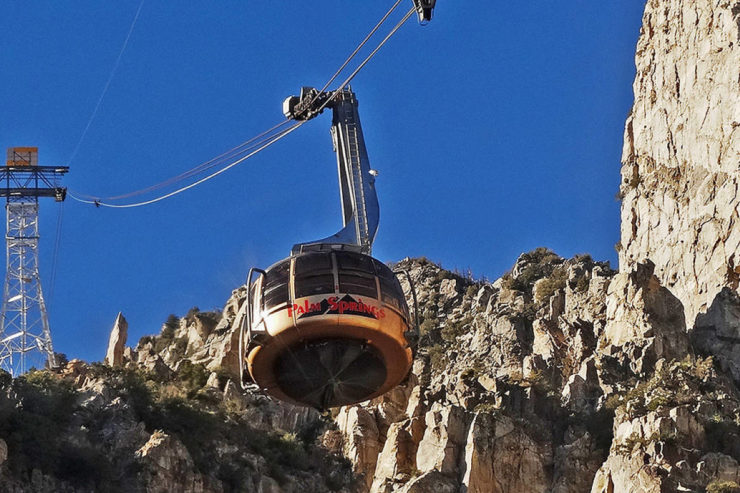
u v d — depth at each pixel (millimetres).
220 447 133375
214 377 150625
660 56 163875
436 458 125438
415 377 146875
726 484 112250
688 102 158000
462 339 158625
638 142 162750
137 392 136000
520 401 131250
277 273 81438
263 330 80250
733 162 149750
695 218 150375
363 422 137375
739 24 155000
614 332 139250
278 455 134875
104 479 122500
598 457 123250
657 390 124875
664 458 115625
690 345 136000
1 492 116875
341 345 80188
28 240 150875
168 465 125688
